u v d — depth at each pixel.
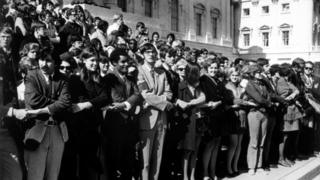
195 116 7.71
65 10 13.94
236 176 9.27
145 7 43.72
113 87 6.51
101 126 6.48
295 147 11.55
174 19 49.44
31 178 5.48
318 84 12.84
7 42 5.74
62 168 6.23
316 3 65.75
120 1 39.53
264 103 9.28
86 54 6.50
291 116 10.68
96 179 6.41
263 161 10.05
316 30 65.81
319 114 12.76
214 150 8.53
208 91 8.24
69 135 6.07
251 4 67.50
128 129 6.53
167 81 7.48
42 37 8.52
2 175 5.24
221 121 8.48
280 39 65.12
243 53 67.75
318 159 12.14
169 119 7.53
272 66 11.48
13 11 9.16
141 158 7.06
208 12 55.88
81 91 6.12
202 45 52.94
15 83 5.64
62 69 6.23
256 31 67.12
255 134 9.41
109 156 6.50
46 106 5.45
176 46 11.48
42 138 5.45
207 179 8.41
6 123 5.31
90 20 13.17
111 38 10.59
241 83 9.61
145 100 6.95
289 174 9.67
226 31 60.66
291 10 63.94
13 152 5.32
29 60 6.29
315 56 61.59
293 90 10.76
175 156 8.17
